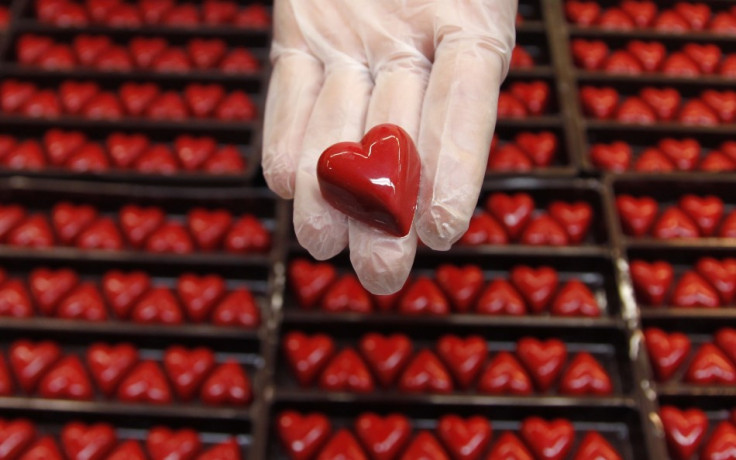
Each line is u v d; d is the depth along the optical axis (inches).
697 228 26.8
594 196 27.0
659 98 28.5
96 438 24.3
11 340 25.8
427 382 24.7
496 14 20.1
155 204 27.5
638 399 24.2
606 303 26.1
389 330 25.6
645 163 27.6
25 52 29.7
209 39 30.0
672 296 26.0
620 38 29.7
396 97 19.5
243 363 25.7
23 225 27.1
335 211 18.8
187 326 25.5
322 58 20.5
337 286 25.8
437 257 26.4
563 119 28.0
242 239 26.6
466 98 19.2
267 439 23.9
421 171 18.8
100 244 26.8
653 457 23.5
